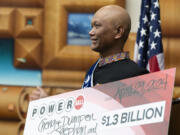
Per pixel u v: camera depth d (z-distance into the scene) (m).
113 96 2.12
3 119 4.77
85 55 4.72
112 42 2.55
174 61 4.57
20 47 4.82
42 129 2.35
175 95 4.44
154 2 4.02
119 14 2.57
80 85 4.70
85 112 2.19
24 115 4.75
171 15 4.64
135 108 2.02
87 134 2.13
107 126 2.08
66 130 2.23
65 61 4.74
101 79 2.45
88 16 4.80
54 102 2.36
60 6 4.82
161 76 2.02
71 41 4.79
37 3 4.87
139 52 4.00
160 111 1.94
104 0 4.73
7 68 4.82
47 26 4.82
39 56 4.79
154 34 3.95
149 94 2.01
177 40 4.62
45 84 4.74
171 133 2.32
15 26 4.87
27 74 4.80
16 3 4.90
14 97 4.74
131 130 1.99
